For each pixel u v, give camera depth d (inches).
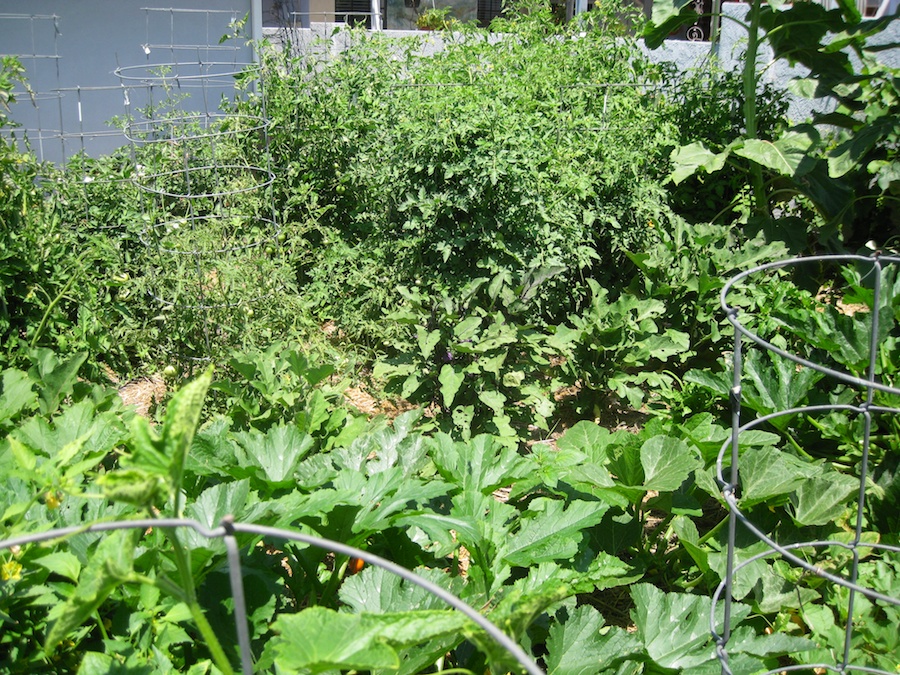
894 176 252.2
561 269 197.6
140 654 87.0
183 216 267.7
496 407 175.5
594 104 290.5
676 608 111.7
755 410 158.4
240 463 119.3
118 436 120.3
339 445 146.9
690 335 208.8
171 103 333.1
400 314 178.2
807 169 251.3
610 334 191.2
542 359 189.2
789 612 126.0
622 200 244.4
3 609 85.6
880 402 153.3
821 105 371.9
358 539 108.9
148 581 66.1
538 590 104.0
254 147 287.3
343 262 247.8
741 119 293.7
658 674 104.7
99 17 367.2
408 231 221.5
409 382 176.4
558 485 133.6
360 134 284.2
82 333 188.5
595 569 111.4
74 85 370.3
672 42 388.5
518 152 208.8
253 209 247.6
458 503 116.6
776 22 279.0
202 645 93.9
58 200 235.8
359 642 64.6
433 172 207.9
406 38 338.6
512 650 54.1
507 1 418.9
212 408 189.2
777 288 188.2
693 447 145.0
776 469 132.7
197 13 381.4
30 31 359.6
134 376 213.0
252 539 100.7
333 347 216.2
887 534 137.6
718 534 139.2
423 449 131.5
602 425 200.8
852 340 154.6
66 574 82.9
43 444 115.0
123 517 96.5
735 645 107.9
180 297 203.8
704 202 279.6
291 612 106.3
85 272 209.8
